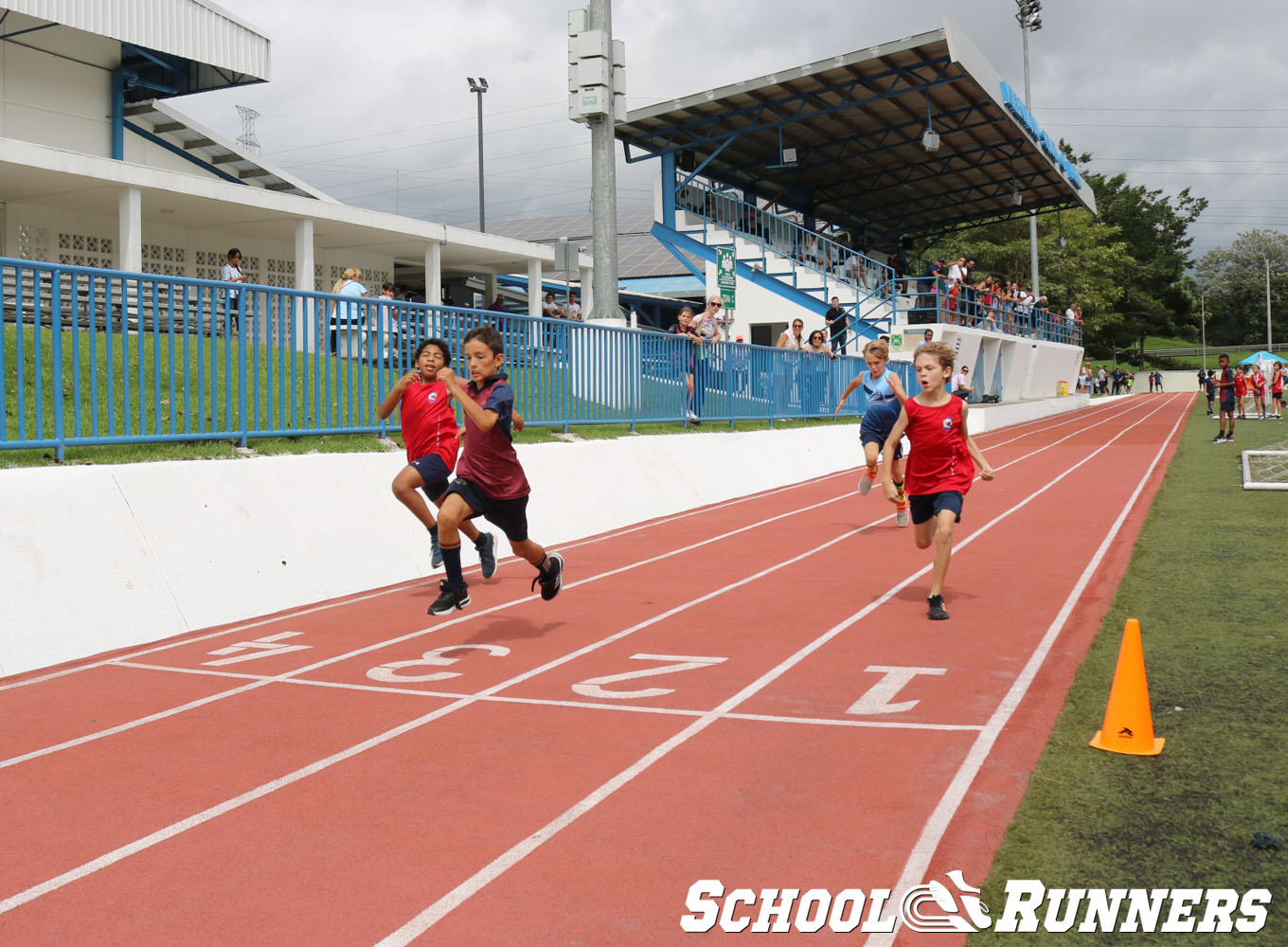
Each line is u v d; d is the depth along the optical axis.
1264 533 10.74
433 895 3.56
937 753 4.84
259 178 28.30
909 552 10.86
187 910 3.49
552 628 7.83
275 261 27.62
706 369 17.48
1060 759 4.67
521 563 10.99
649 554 11.27
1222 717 5.17
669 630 7.66
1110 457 21.70
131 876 3.76
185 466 8.59
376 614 8.56
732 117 30.59
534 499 12.23
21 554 7.16
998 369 39.41
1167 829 3.89
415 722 5.57
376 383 11.05
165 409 9.02
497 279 36.62
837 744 5.02
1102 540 11.09
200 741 5.34
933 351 7.75
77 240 22.89
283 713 5.79
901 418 7.92
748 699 5.83
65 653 7.16
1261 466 17.92
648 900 3.50
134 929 3.38
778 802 4.31
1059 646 6.76
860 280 33.75
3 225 21.42
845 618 7.85
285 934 3.32
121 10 22.23
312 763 4.94
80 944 3.29
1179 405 48.34
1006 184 38.88
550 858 3.83
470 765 4.86
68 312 8.60
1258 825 3.90
